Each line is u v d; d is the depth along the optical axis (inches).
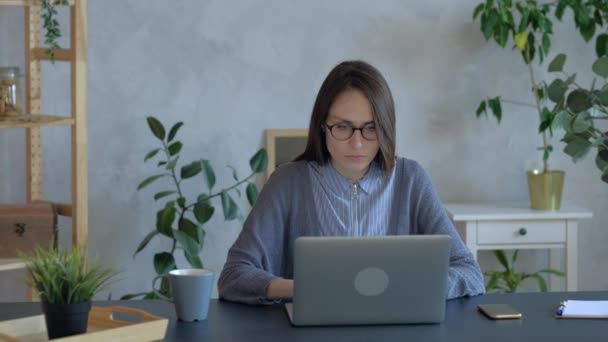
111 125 158.4
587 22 153.3
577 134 146.8
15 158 156.1
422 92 164.4
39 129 153.7
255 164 152.6
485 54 165.0
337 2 161.0
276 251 100.4
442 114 165.3
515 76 165.9
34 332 78.4
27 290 151.5
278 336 77.8
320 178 101.1
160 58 158.4
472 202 166.7
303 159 103.2
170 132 150.9
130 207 160.4
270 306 88.8
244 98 160.7
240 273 92.4
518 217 152.0
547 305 88.7
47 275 73.4
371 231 101.3
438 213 101.7
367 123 95.7
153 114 159.2
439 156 165.9
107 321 78.5
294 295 80.1
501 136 167.0
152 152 150.3
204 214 150.1
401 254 80.1
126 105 158.4
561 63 148.1
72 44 138.6
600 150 150.3
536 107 166.4
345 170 101.3
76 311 73.6
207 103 160.1
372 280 80.3
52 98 156.0
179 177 160.7
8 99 136.5
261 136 161.6
